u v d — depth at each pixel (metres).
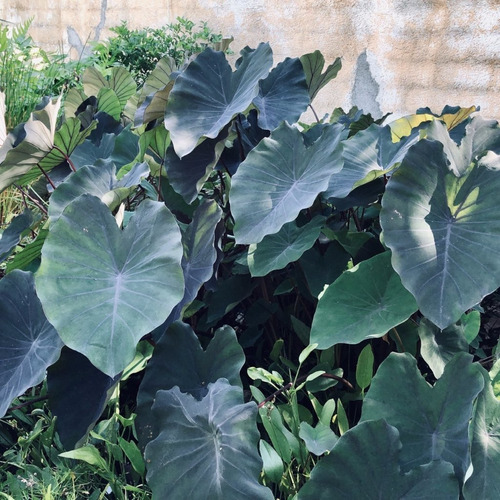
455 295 1.57
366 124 2.75
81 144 3.00
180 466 1.54
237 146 2.39
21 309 1.97
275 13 6.18
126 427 2.00
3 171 2.23
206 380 1.81
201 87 2.26
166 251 1.72
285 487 1.66
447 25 5.18
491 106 5.08
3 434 2.04
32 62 5.48
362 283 1.78
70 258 1.74
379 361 2.04
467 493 1.39
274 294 2.11
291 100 2.44
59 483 1.78
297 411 1.74
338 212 2.24
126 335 1.63
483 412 1.46
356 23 5.67
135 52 6.07
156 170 2.36
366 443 1.45
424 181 1.64
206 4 6.72
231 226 2.42
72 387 1.86
